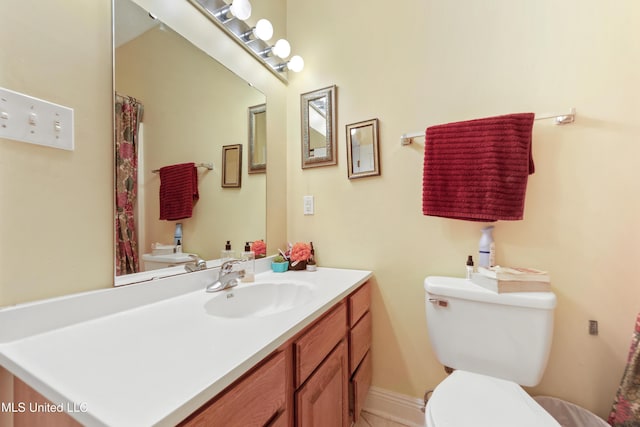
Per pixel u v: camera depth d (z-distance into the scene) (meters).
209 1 1.15
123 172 0.85
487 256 1.13
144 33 0.91
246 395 0.54
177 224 1.02
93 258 0.76
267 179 1.52
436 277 1.22
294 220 1.65
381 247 1.40
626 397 0.89
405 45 1.36
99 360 0.52
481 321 1.02
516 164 1.02
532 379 0.95
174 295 0.95
